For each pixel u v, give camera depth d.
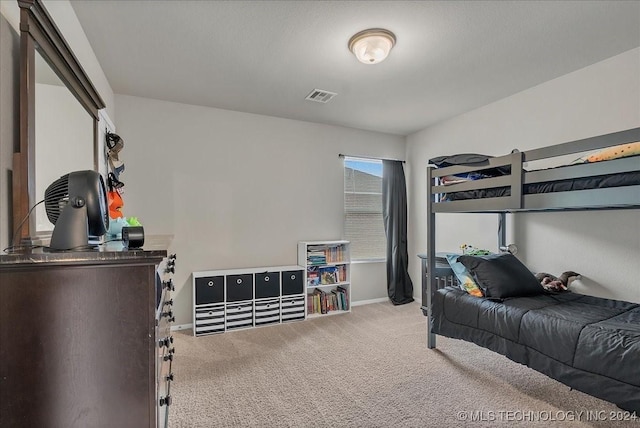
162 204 3.37
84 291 0.89
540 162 3.01
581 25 2.10
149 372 0.94
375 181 4.60
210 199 3.58
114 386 0.91
